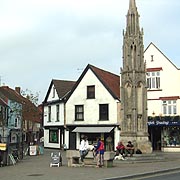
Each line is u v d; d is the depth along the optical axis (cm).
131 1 3075
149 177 1786
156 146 4203
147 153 2869
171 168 2144
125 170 2008
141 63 3011
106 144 4025
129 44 3012
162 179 1683
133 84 2956
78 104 4312
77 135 4294
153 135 4225
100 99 4125
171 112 4100
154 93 4191
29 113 5178
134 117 2930
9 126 4209
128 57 3008
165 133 4166
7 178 1669
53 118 4772
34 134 6097
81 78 4319
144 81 3003
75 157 2295
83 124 4231
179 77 4094
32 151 3522
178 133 4116
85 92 4269
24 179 1625
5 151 2422
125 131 2950
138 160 2634
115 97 4000
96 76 4184
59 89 4778
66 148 4394
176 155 3425
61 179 1611
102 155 2211
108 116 4041
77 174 1812
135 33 3023
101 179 1595
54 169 2102
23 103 4897
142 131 2945
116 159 2661
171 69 4134
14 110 4122
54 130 4759
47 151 4238
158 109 4156
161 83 4169
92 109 4181
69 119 4384
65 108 4450
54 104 4772
